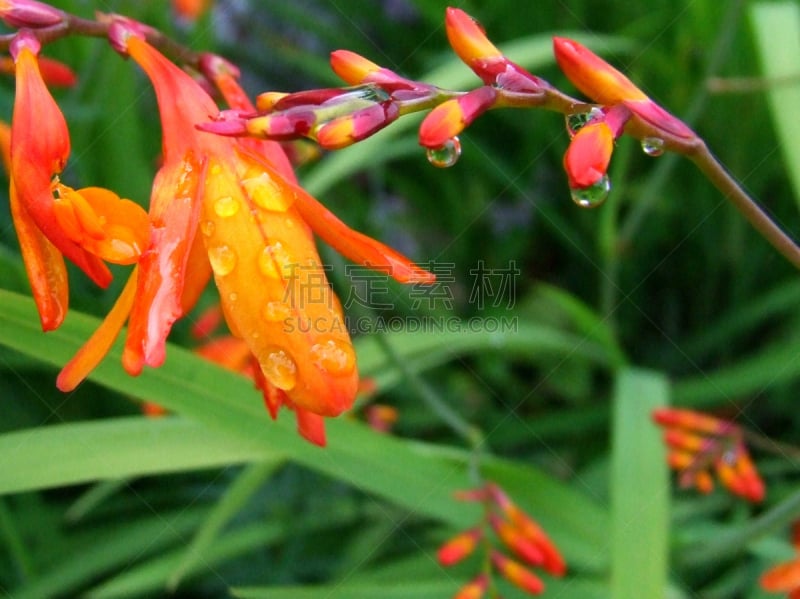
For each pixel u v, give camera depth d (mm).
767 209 276
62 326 134
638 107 107
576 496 187
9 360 213
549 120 280
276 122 98
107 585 185
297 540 223
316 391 100
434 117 99
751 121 261
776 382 244
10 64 147
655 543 157
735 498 223
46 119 105
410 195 313
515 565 169
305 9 327
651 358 284
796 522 178
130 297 105
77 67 231
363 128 99
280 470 230
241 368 200
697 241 280
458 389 274
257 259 103
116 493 229
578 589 181
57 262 106
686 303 287
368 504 222
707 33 257
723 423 186
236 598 213
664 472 174
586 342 248
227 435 149
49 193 102
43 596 190
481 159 295
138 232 104
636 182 285
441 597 174
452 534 214
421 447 187
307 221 106
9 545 194
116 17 118
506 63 106
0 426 221
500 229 305
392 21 316
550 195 300
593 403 261
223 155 106
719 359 279
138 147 232
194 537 213
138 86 274
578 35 259
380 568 203
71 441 141
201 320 223
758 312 259
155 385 144
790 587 157
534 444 261
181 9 263
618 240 248
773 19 212
